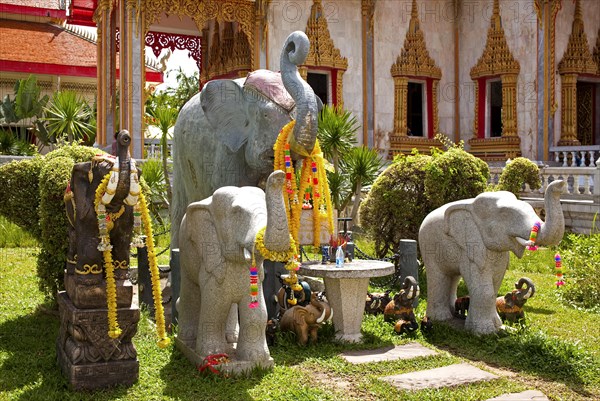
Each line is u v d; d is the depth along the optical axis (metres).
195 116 8.48
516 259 13.27
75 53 26.08
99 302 5.75
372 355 6.86
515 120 19.58
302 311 7.14
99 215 5.49
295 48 7.26
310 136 7.11
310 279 9.81
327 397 5.64
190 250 6.59
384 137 19.98
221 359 6.16
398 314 7.74
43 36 26.53
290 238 5.42
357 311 7.37
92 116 22.02
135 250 13.01
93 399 5.53
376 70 19.80
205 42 21.72
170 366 6.42
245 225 5.72
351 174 12.30
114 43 18.34
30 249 13.65
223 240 6.01
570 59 19.45
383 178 11.08
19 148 20.56
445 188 10.59
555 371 6.44
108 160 5.61
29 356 6.70
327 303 7.50
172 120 13.63
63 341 6.19
